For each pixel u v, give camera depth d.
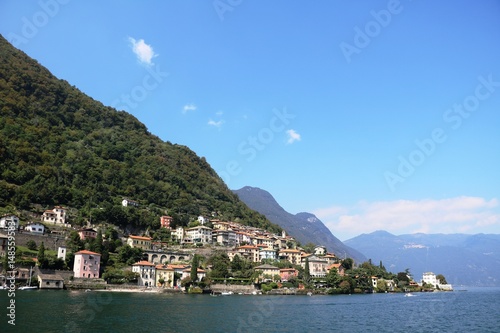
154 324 108.81
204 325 111.12
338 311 156.62
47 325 98.81
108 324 105.38
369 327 119.75
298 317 134.75
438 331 116.81
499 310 178.50
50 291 181.88
